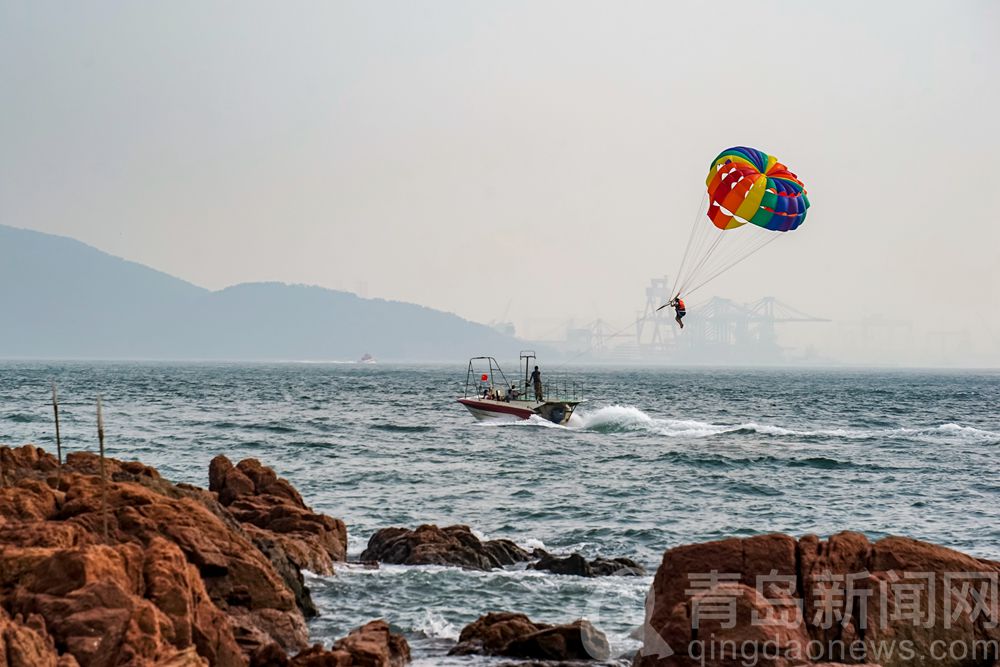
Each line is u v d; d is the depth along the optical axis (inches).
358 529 3531.0
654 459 5698.8
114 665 1465.3
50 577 1659.7
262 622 2044.8
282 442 6437.0
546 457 5767.7
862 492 4557.1
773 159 4343.0
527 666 1924.2
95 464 2898.6
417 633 2197.3
